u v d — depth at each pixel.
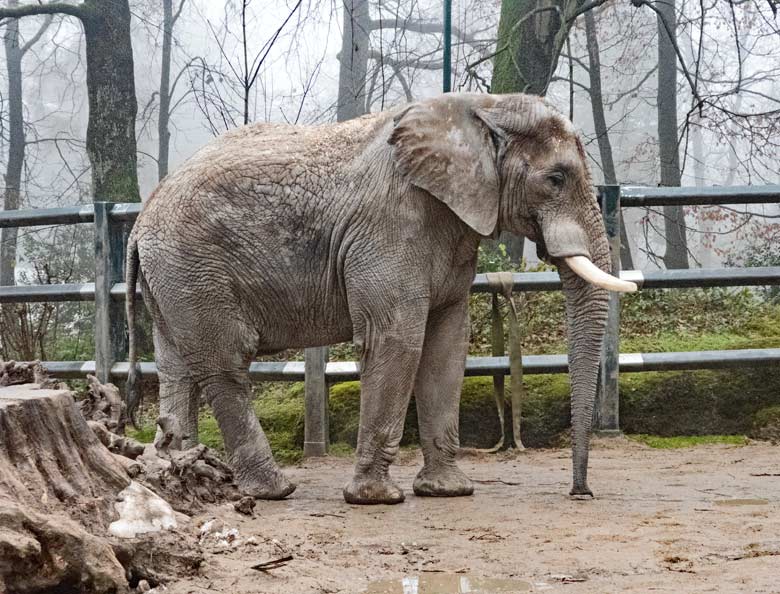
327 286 6.99
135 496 4.64
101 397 5.80
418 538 5.58
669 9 22.00
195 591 4.30
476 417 9.32
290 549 5.19
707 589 4.34
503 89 16.84
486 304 10.96
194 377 7.18
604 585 4.50
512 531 5.73
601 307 6.88
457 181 6.68
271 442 9.33
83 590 4.00
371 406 6.79
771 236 22.61
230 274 7.00
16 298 9.89
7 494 4.08
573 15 15.67
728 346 9.86
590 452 8.81
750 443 9.09
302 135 7.21
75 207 9.69
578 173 6.77
